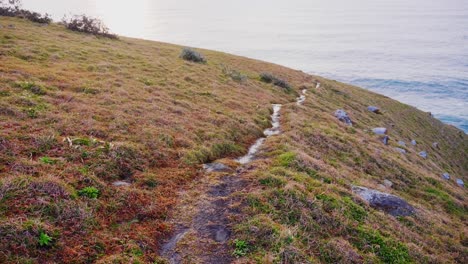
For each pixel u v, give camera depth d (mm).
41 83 19234
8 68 20641
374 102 58375
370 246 11297
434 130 62062
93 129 15133
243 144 19875
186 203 11773
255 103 29156
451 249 14047
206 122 20656
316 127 25906
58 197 9734
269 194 12453
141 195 11539
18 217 8438
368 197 15281
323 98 43281
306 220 11398
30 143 12516
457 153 56469
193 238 9867
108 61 29281
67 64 25375
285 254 9352
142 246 9164
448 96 193625
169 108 21031
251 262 8984
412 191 21484
